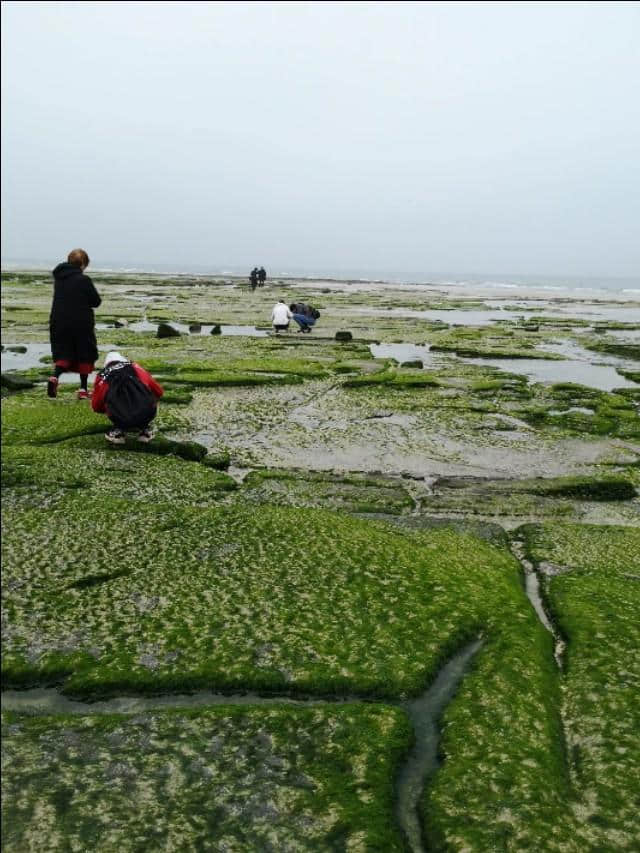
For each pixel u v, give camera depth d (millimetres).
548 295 90000
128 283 85188
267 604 4977
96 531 6422
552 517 7652
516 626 4785
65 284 12609
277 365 17891
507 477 9008
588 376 19109
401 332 29812
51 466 8516
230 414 12406
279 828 2924
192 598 5062
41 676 4098
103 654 4281
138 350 21484
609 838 2961
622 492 8484
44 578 5375
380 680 4059
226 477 8539
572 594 5398
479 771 3297
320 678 4051
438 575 5578
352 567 5676
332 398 14258
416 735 3656
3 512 6918
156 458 9227
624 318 43938
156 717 3652
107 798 3074
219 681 4035
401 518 7371
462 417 12586
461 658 4461
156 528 6523
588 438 11211
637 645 4562
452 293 86250
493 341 27062
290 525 6668
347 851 2809
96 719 3637
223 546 6094
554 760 3430
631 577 5812
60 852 2787
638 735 3652
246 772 3254
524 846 2857
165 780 3191
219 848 2820
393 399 14211
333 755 3385
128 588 5223
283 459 9633
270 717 3648
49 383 12820
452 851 2842
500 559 6137
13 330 27703
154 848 2814
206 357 20016
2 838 2846
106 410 9695
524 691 4000
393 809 3100
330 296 62031
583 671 4297
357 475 8898
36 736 3492
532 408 13477
